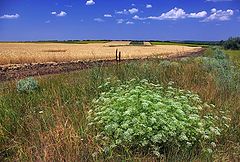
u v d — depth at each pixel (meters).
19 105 7.23
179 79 10.29
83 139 5.20
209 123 5.91
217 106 7.69
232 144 5.73
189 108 5.83
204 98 8.27
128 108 5.13
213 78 10.90
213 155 5.20
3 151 5.39
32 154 4.93
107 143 5.04
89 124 5.34
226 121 6.46
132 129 4.86
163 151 5.12
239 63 19.77
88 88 8.29
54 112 6.31
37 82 9.16
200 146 5.39
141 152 4.90
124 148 4.97
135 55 47.75
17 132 5.89
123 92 6.26
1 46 68.69
